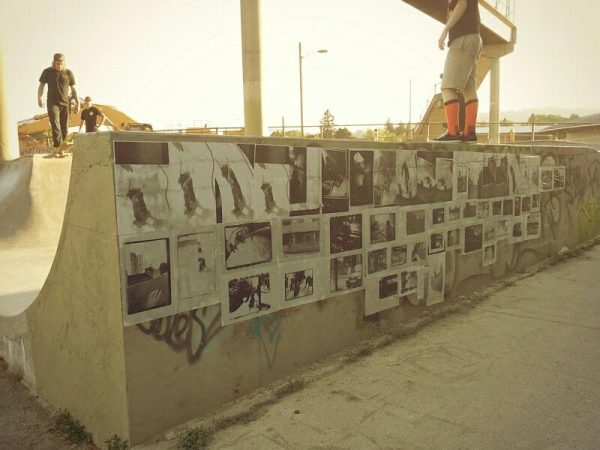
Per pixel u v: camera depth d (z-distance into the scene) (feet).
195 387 9.87
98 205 8.87
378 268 14.26
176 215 9.34
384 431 9.42
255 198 10.72
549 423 9.66
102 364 9.32
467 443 8.99
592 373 11.98
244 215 10.53
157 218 9.05
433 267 16.61
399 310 15.34
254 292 10.89
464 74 18.30
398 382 11.56
